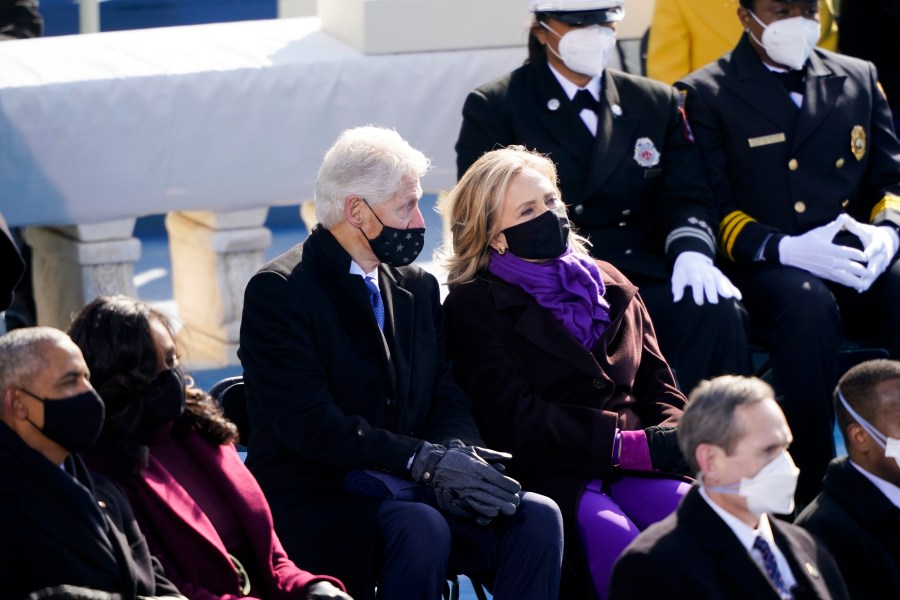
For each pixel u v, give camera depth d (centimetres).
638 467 1742
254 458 1689
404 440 1622
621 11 2145
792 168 2258
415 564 1558
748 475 1326
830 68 2306
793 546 1387
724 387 1345
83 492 1331
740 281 2220
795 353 2108
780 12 2228
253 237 2673
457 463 1593
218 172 2534
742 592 1313
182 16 4097
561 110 2178
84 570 1319
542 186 1794
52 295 2677
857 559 1534
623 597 1334
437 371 1761
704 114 2273
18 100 2398
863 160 2292
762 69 2283
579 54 2138
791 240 2181
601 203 2178
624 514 1708
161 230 3903
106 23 4016
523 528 1592
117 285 2597
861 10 2638
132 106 2459
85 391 1341
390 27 2594
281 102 2541
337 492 1653
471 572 1672
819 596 1359
